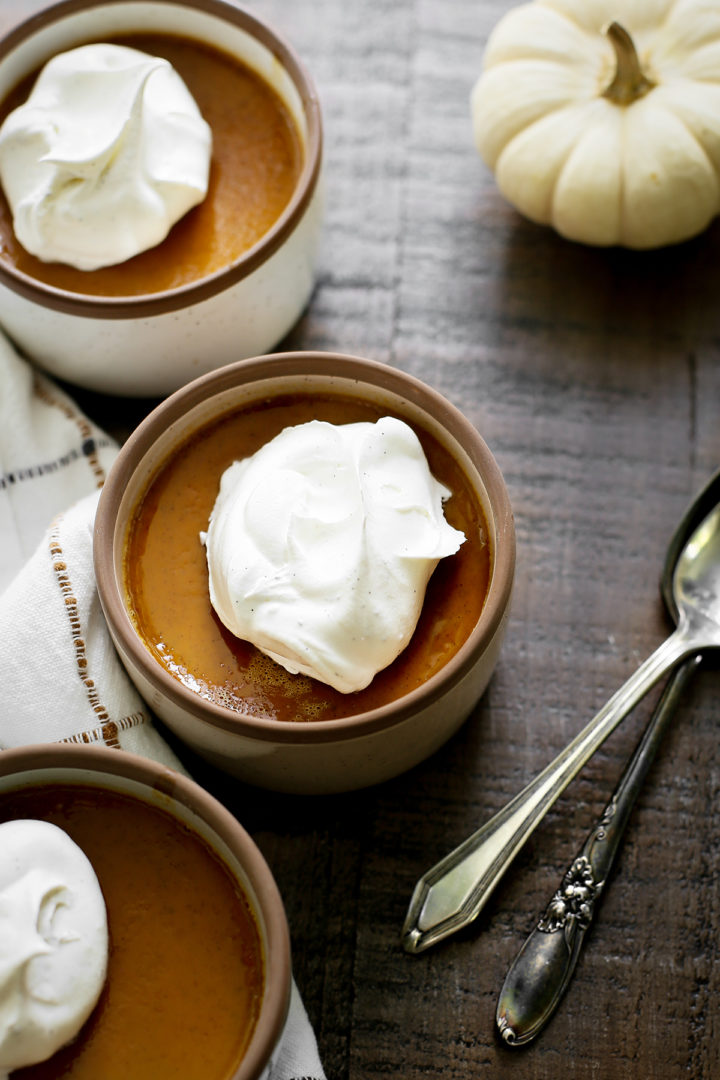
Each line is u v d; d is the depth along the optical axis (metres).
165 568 0.50
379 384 0.50
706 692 0.53
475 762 0.52
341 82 0.60
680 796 0.52
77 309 0.51
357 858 0.51
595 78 0.57
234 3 0.55
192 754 0.52
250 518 0.48
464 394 0.56
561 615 0.54
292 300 0.54
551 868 0.51
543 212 0.57
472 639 0.47
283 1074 0.47
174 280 0.53
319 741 0.46
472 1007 0.49
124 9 0.55
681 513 0.55
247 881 0.45
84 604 0.50
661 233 0.57
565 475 0.55
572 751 0.51
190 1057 0.45
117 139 0.52
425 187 0.59
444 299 0.58
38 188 0.53
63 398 0.55
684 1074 0.49
